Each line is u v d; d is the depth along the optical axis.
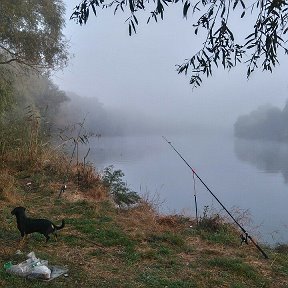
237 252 5.85
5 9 11.77
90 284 4.18
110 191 9.57
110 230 6.05
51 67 14.76
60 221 6.55
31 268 4.21
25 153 10.77
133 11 2.85
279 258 5.72
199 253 5.64
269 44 2.73
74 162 11.41
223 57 2.97
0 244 5.17
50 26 14.16
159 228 6.72
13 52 13.63
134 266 4.84
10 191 8.05
